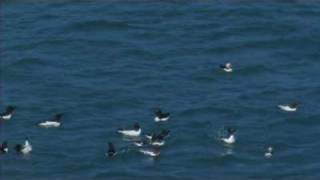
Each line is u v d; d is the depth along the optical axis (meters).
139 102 100.25
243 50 111.12
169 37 112.62
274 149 92.88
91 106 99.50
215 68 106.75
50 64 106.94
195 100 100.75
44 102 100.12
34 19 115.56
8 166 89.62
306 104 100.31
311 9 119.12
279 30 114.62
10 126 95.88
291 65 108.31
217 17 116.88
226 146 92.88
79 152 91.81
